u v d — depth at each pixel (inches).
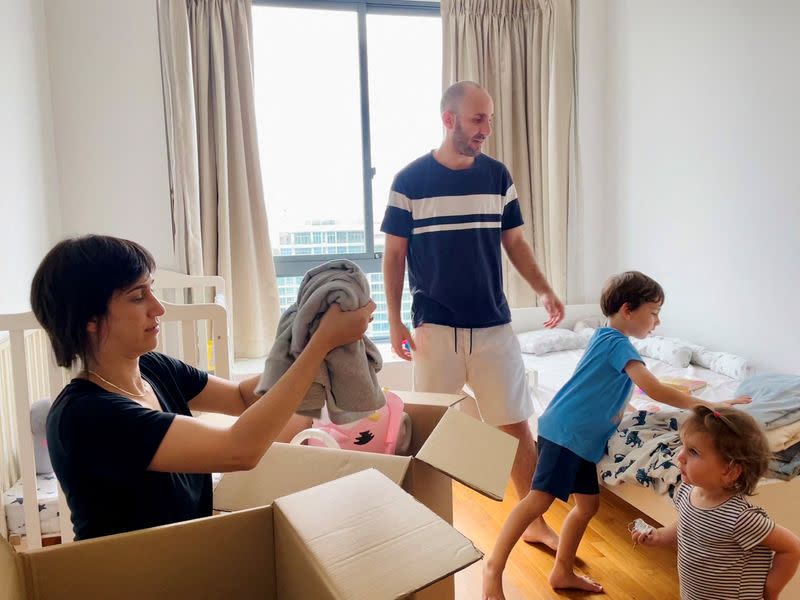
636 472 70.4
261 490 39.6
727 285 112.6
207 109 122.6
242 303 128.3
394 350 78.9
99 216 118.0
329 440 50.0
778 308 102.2
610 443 76.5
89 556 25.4
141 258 33.5
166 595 27.0
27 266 97.8
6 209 89.2
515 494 97.3
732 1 108.2
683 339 123.3
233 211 126.9
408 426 54.9
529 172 142.1
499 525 87.2
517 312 139.8
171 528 26.9
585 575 73.9
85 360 33.5
